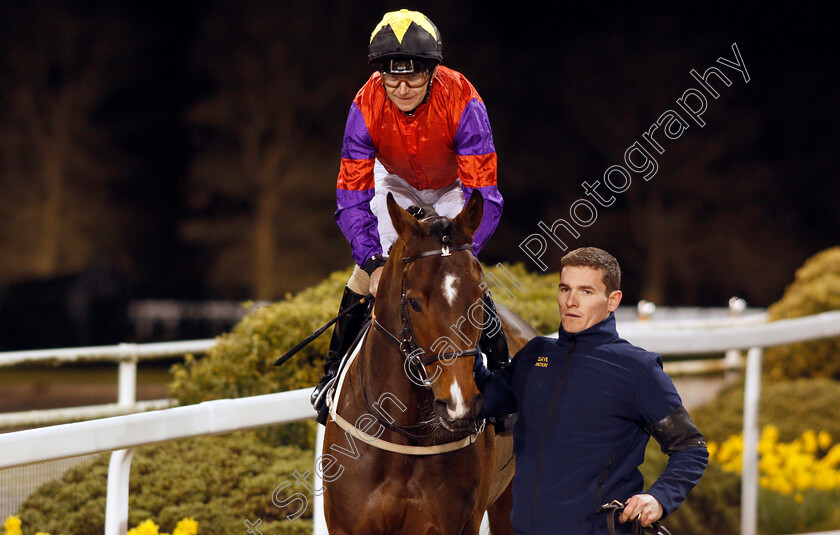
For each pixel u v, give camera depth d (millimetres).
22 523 3930
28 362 5828
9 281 28859
